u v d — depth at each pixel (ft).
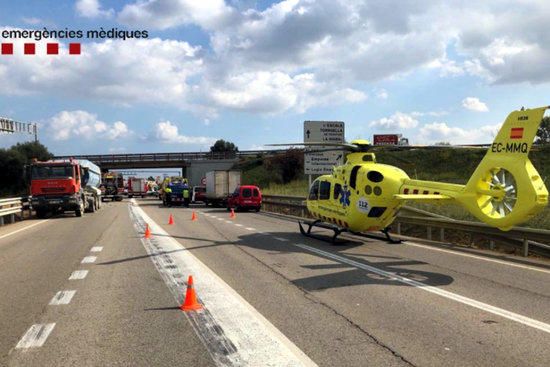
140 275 31.09
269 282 28.76
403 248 43.32
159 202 179.73
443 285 27.89
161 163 252.21
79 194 90.43
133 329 19.75
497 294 25.59
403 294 25.67
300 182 170.19
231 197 109.91
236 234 55.77
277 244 46.52
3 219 79.56
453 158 151.74
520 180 29.35
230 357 16.55
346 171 45.68
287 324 20.30
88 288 27.40
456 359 16.38
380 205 42.45
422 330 19.52
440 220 46.98
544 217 48.11
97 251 42.16
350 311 22.31
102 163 251.39
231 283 28.50
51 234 58.13
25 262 36.88
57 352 17.21
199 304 23.22
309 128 91.66
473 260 36.55
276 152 204.95
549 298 24.68
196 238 51.65
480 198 32.65
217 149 419.74
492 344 17.87
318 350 17.21
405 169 151.23
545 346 17.67
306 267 33.81
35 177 87.35
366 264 34.94
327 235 53.47
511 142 30.30
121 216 90.63
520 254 40.93
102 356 16.78
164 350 17.30
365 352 17.01
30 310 22.84
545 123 172.96
